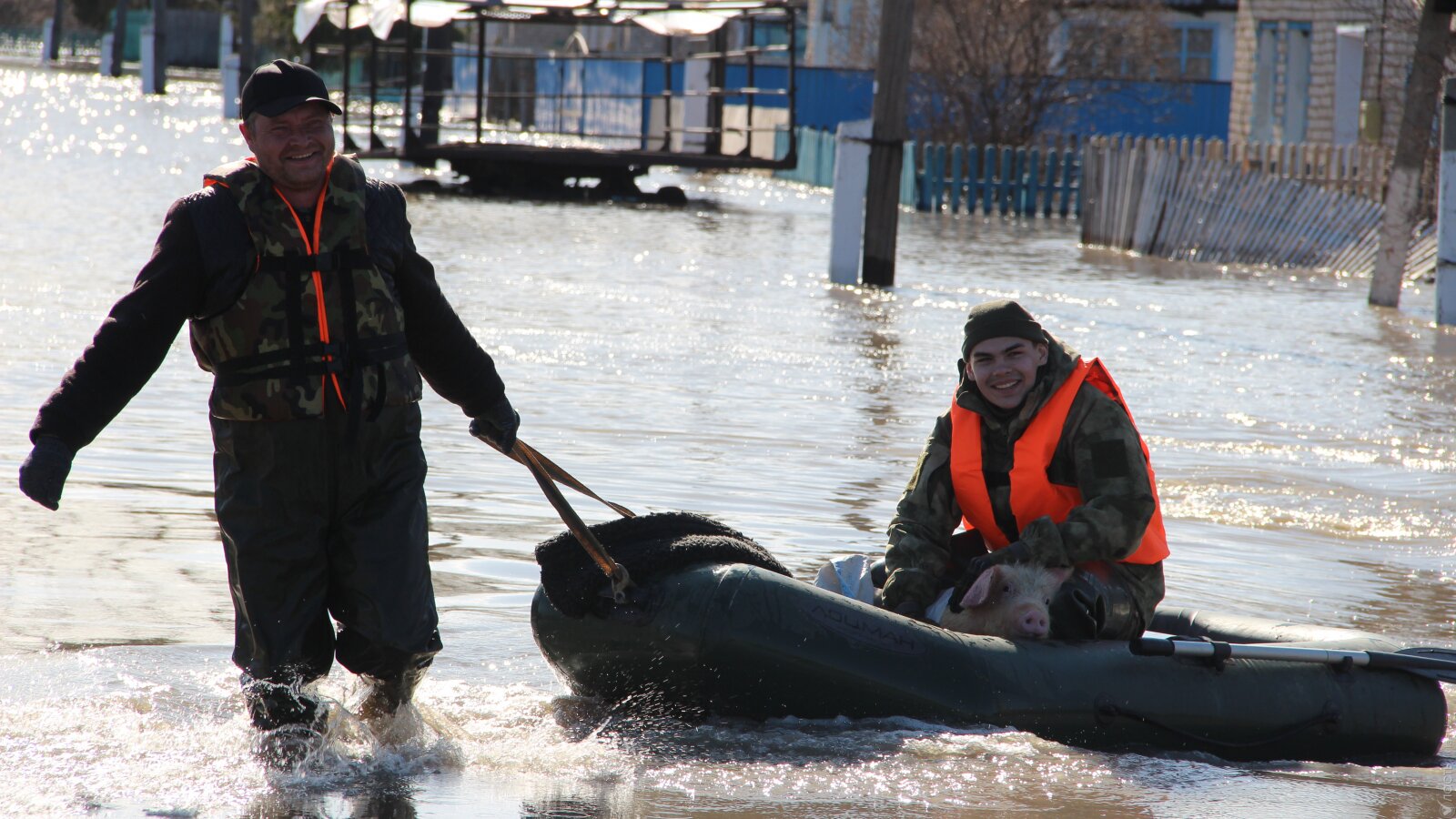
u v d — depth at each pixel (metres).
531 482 15.55
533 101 101.88
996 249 47.75
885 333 28.34
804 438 18.56
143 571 11.84
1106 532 9.45
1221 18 78.50
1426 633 11.79
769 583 9.03
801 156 78.00
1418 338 30.61
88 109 96.25
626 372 22.78
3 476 14.66
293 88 8.00
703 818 7.60
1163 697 9.24
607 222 50.66
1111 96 74.94
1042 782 8.32
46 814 7.27
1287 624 10.74
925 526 10.14
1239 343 28.67
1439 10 34.88
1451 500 16.67
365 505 8.41
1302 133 60.94
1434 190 42.88
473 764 8.31
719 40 69.12
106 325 7.84
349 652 8.51
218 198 8.00
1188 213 47.78
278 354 8.03
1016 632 9.39
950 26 69.56
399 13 59.62
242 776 7.91
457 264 36.06
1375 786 8.77
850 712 8.97
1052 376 9.74
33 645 9.98
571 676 9.45
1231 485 17.08
